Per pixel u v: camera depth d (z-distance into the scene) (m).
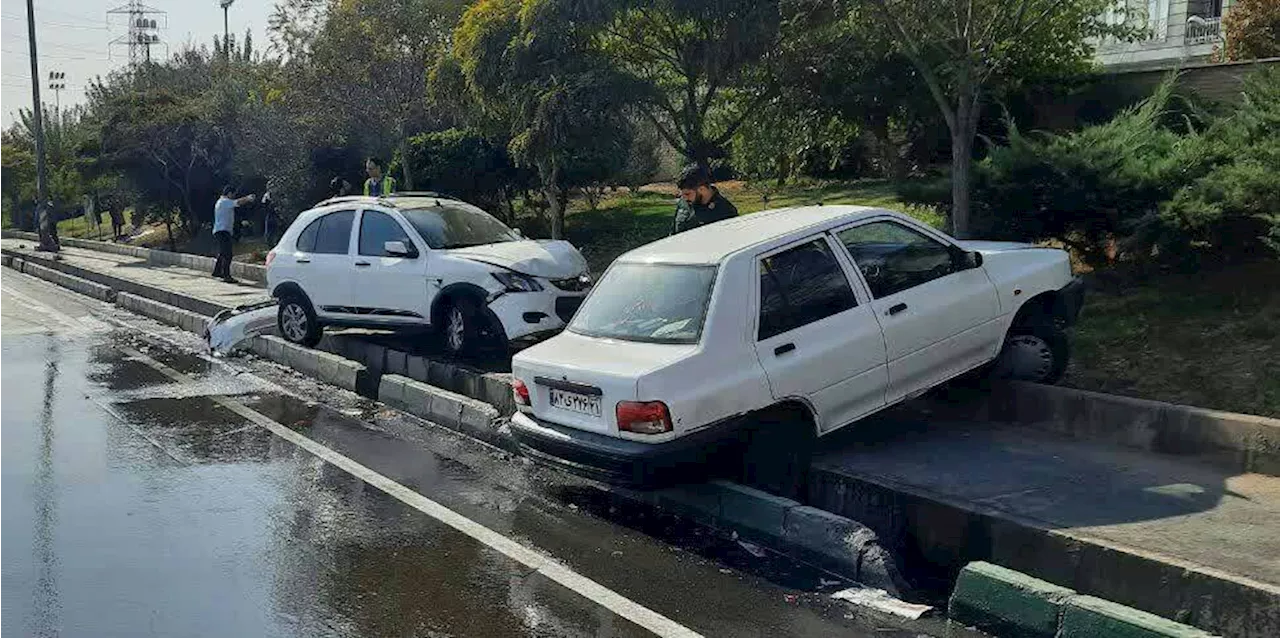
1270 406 6.66
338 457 8.12
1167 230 8.66
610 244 16.72
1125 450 6.77
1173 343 7.89
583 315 7.05
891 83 15.38
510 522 6.53
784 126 15.90
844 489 6.38
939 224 12.34
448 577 5.59
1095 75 14.26
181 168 30.23
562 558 5.88
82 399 10.39
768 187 18.75
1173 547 5.01
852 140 19.38
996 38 10.00
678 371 5.97
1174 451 6.62
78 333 15.46
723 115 15.10
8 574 5.64
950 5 9.49
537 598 5.29
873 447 7.07
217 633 4.90
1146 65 18.72
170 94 31.34
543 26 12.20
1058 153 9.38
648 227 17.39
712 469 6.18
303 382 11.32
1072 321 7.84
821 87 15.02
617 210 19.53
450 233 11.23
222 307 16.02
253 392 10.77
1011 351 7.67
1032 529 5.33
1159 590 4.78
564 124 12.45
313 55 20.08
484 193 18.44
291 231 12.24
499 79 13.22
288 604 5.23
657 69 13.82
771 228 6.92
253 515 6.64
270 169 23.95
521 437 6.65
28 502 6.91
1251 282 8.63
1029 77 12.92
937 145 17.58
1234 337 7.75
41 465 7.84
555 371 6.38
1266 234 8.48
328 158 22.53
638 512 6.73
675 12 11.73
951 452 6.87
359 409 9.94
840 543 5.62
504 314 10.16
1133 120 9.95
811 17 10.39
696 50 12.58
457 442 8.62
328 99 20.27
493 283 10.26
